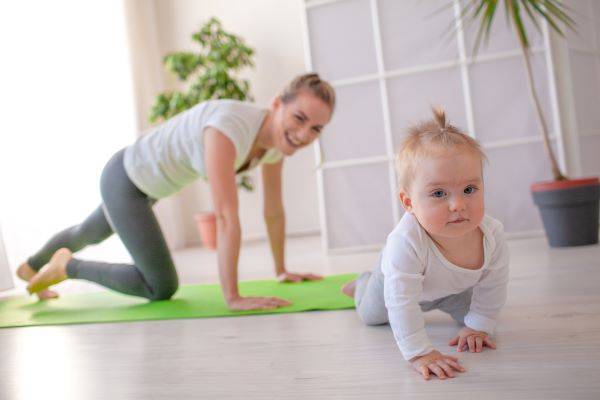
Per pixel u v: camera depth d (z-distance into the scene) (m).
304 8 3.40
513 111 3.14
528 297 1.54
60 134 3.44
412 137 1.05
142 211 1.97
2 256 2.49
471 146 1.00
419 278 1.09
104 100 4.01
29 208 3.07
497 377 0.95
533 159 3.12
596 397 0.82
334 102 1.85
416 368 1.03
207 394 1.02
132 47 4.61
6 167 2.94
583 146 3.13
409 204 1.09
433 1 3.22
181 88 5.22
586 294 1.49
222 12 5.10
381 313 1.34
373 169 3.34
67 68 3.62
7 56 3.09
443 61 3.22
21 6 3.26
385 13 3.29
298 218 4.99
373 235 3.36
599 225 2.49
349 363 1.12
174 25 5.22
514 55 3.12
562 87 3.05
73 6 3.78
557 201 2.45
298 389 0.99
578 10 3.24
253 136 1.85
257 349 1.29
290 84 1.83
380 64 3.30
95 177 3.75
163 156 1.91
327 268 2.72
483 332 1.15
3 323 1.88
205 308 1.84
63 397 1.09
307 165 4.96
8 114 3.03
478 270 1.10
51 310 2.08
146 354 1.35
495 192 3.18
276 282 2.26
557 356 1.02
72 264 2.09
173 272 2.04
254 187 5.06
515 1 2.50
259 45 5.04
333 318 1.54
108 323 1.77
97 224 2.15
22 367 1.34
